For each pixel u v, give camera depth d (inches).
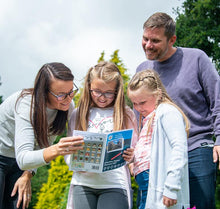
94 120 110.8
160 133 95.3
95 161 96.5
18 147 97.4
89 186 102.2
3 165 109.2
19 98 104.1
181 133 92.4
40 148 104.3
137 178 102.8
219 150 102.4
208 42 335.3
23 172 115.6
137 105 104.3
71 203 107.8
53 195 313.1
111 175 102.7
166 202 87.8
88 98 111.8
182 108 112.1
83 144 94.3
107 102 107.9
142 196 100.7
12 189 112.6
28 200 109.7
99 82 105.2
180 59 117.1
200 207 105.0
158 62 121.7
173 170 88.2
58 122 110.0
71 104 116.9
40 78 101.1
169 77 117.3
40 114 99.4
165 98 102.4
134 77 106.0
